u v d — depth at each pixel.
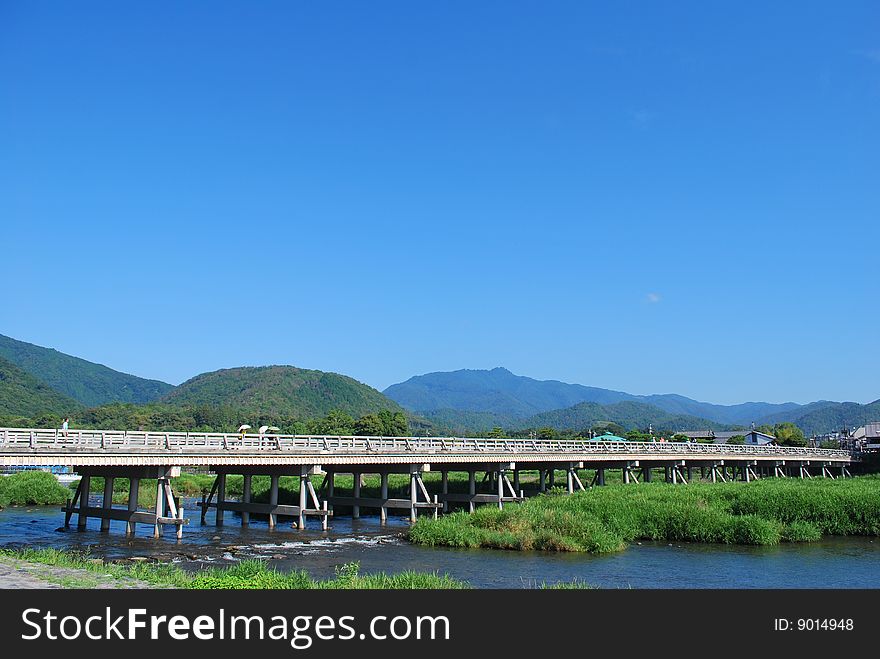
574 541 34.34
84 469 38.59
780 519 39.75
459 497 50.78
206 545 35.16
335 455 41.62
